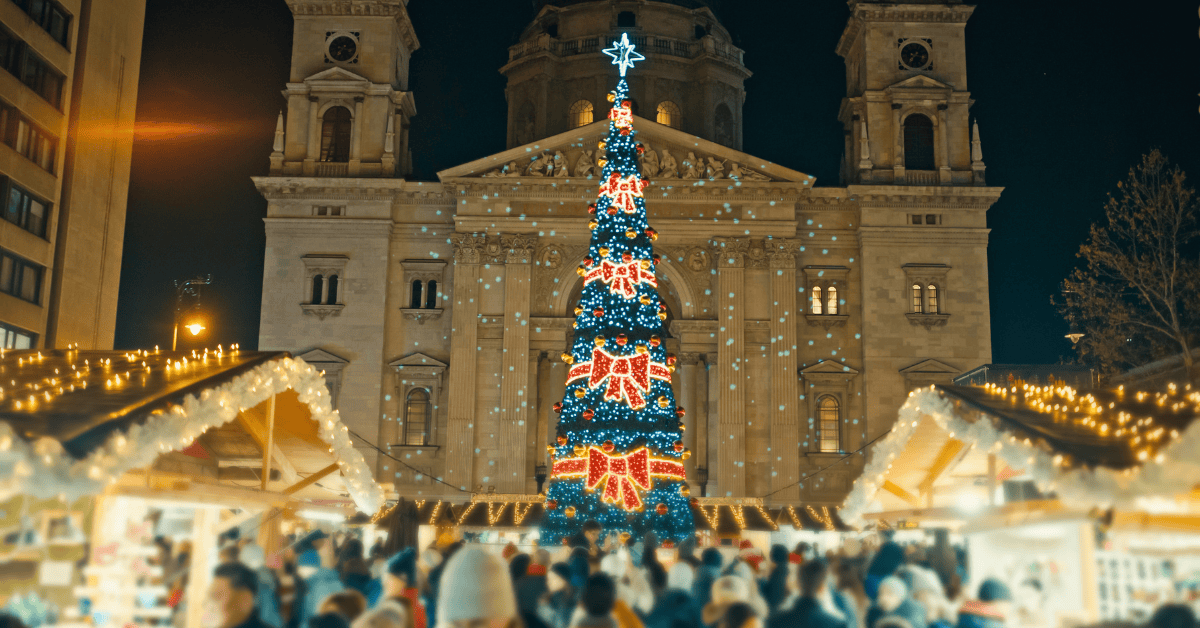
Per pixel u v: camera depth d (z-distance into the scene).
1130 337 58.38
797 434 64.38
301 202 68.38
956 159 69.75
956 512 17.89
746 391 65.38
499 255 66.75
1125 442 14.09
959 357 66.69
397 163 70.94
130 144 59.38
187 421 15.16
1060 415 16.08
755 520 52.94
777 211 67.19
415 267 68.06
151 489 14.54
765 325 66.06
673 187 66.81
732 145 84.00
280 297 67.25
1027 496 17.38
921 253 68.06
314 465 23.16
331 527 26.47
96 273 55.28
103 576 13.94
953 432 17.27
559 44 84.25
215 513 16.22
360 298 67.25
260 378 17.97
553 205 67.19
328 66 70.56
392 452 65.81
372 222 68.06
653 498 39.03
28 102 48.97
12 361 19.17
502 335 65.81
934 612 13.09
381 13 71.06
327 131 70.25
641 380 38.66
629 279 39.03
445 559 16.88
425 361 66.44
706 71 82.88
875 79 70.62
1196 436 12.37
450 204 69.00
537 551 17.53
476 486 63.81
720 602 11.80
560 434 40.06
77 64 53.78
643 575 15.01
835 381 66.88
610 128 40.69
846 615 13.20
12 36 47.50
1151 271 55.50
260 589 13.49
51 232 51.22
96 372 17.66
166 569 16.33
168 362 18.47
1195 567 12.82
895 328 67.06
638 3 83.88
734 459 63.59
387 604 9.56
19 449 11.98
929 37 71.31
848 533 51.06
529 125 83.81
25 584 13.74
